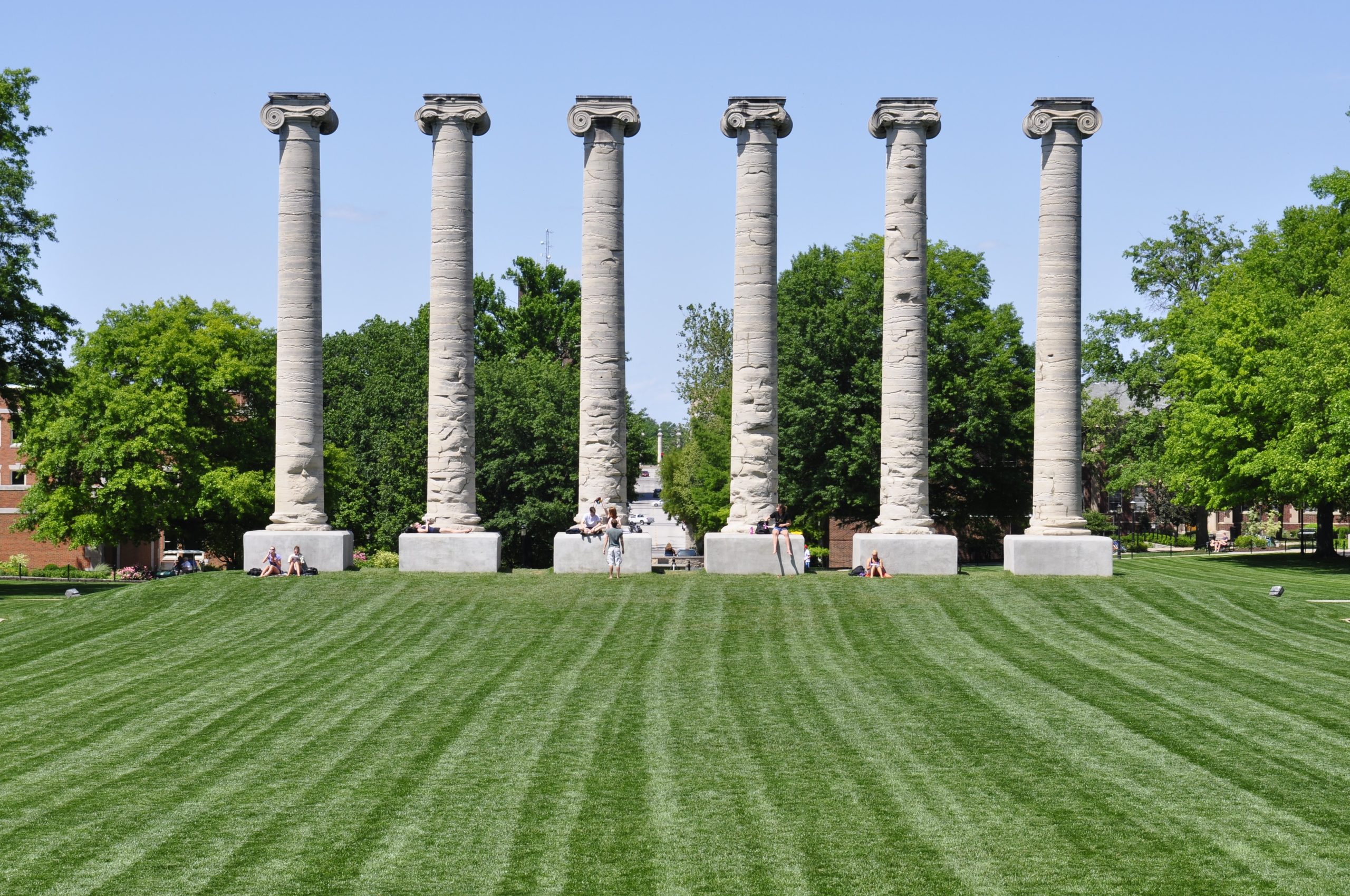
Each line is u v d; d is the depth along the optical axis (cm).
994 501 6944
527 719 2709
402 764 2397
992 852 1934
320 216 4612
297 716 2769
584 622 3712
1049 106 4519
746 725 2647
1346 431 5216
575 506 7744
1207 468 6309
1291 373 5606
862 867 1884
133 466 6662
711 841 1991
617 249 4525
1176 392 6738
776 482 4528
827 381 6481
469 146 4556
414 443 7725
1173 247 8200
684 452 9712
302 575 4362
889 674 3117
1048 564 4434
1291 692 2900
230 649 3503
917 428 4500
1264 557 6588
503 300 10869
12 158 5122
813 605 3900
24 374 5194
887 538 4419
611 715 2733
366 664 3291
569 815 2109
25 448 7025
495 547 4459
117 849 1992
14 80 5131
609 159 4503
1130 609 3906
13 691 3081
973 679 3052
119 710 2862
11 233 5075
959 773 2306
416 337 8938
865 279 6581
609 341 4522
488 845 1983
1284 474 5500
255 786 2283
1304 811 2095
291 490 4544
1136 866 1877
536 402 7800
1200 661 3256
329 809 2156
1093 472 10925
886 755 2422
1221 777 2267
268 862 1933
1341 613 3950
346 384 8744
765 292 4484
